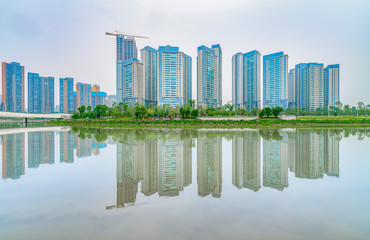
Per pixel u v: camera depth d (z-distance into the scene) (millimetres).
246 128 66562
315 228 9227
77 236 8609
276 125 74000
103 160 23625
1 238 8445
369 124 76500
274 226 9414
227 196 13242
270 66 188875
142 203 12148
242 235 8664
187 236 8594
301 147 31156
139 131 58156
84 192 13930
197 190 14422
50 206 11625
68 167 20625
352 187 14672
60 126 86750
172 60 172250
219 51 196250
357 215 10414
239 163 22266
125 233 8844
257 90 195000
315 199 12562
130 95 186500
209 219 10133
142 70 188500
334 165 21203
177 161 23156
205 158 24500
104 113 137500
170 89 172625
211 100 187250
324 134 47938
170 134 49062
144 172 18984
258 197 13000
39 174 18141
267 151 28281
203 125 75812
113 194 13562
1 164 21781
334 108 171125
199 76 179875
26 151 28938
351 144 33812
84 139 41031
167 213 10844
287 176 17594
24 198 12781
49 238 8469
